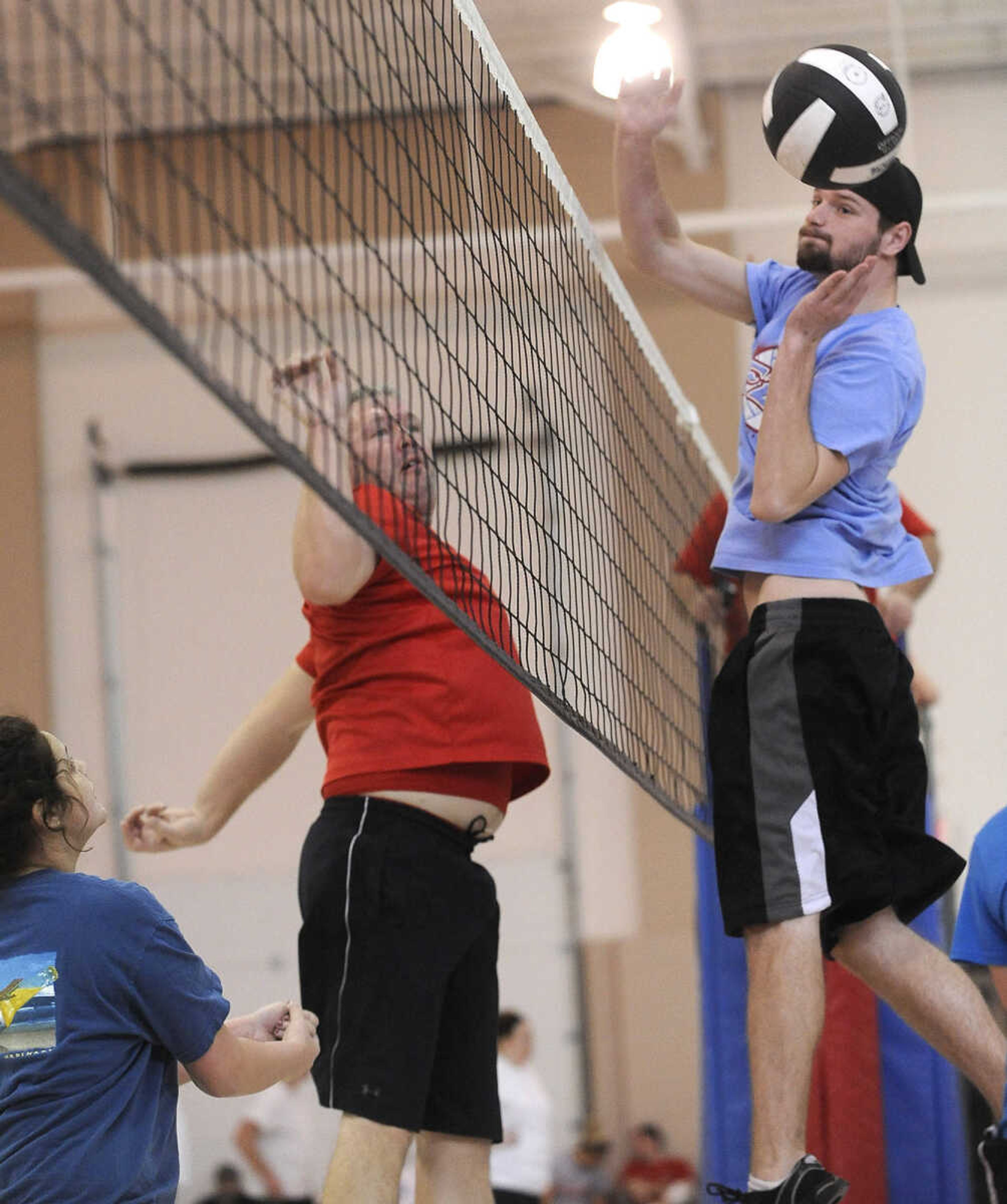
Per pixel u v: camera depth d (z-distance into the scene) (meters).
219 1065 8.66
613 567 12.23
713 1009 16.45
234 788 12.05
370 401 9.89
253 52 35.81
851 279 8.93
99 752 43.59
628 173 10.57
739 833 9.22
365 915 9.90
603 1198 38.16
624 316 14.05
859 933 9.46
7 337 44.91
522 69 40.97
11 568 44.06
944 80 41.41
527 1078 26.31
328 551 9.93
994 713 39.28
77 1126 8.14
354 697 10.42
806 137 9.59
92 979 8.33
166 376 45.06
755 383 10.10
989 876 9.89
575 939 42.22
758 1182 8.62
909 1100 15.60
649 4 34.72
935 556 16.69
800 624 9.31
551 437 10.95
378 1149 9.45
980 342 40.62
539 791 43.25
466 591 10.36
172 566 44.38
